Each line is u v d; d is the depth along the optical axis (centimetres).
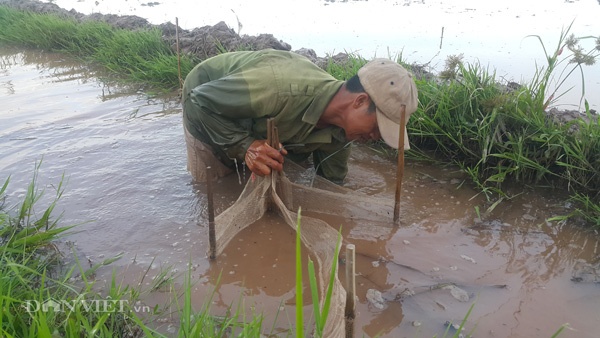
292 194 332
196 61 643
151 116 518
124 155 421
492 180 354
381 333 233
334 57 618
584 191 354
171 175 385
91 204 345
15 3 1190
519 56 664
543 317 242
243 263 285
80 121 505
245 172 385
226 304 254
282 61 319
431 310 247
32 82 662
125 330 231
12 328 199
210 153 366
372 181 379
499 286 264
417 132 417
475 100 407
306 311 247
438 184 372
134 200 349
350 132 307
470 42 751
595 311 246
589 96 517
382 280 269
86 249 297
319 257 288
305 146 339
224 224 301
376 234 312
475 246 299
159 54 664
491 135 384
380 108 289
